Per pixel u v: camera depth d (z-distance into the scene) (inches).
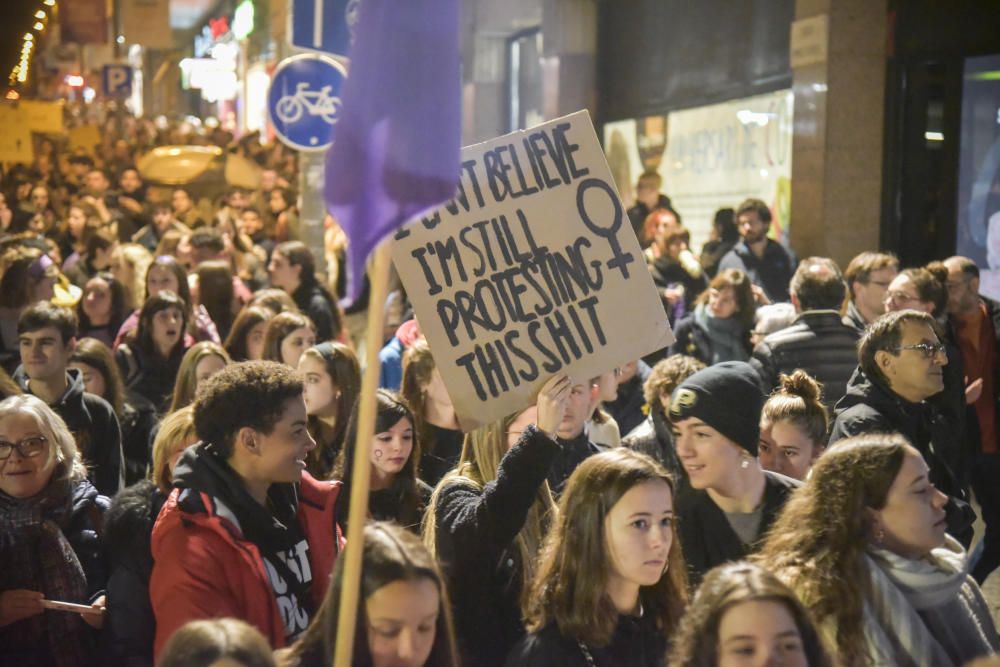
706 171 647.8
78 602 173.3
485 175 165.3
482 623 155.2
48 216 746.8
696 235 660.1
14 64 503.2
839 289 282.5
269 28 1360.7
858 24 500.1
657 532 135.4
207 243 462.9
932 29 480.7
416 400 225.8
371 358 113.3
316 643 123.3
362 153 116.0
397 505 189.5
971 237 468.8
